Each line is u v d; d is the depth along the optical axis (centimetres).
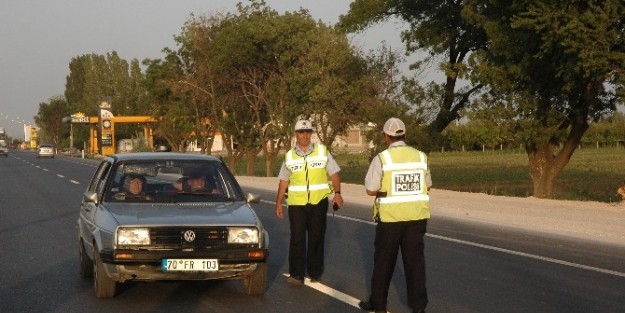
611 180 3909
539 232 1570
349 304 880
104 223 878
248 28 4394
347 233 1563
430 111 3253
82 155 9306
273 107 4397
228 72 4644
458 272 1098
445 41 3134
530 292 953
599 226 1631
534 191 2872
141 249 840
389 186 797
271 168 4606
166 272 841
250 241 871
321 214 1005
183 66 5141
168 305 875
